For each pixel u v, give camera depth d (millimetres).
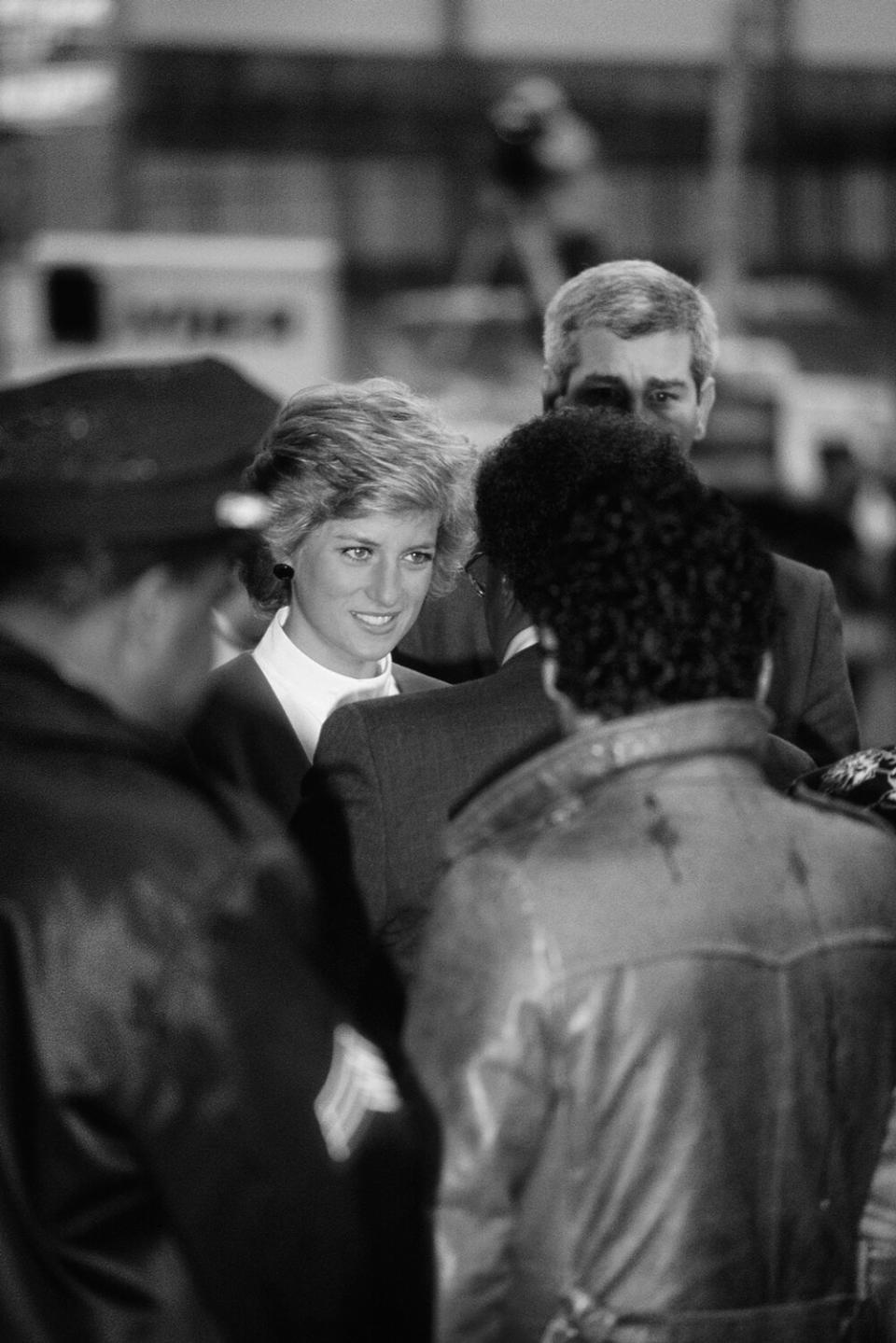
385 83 34375
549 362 4992
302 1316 2488
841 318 31281
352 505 3863
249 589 4262
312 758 4137
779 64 34906
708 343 4934
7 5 21578
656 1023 2625
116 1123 2455
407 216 35062
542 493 3270
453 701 3457
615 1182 2656
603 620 2734
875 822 2963
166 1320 2467
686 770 2756
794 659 4883
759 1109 2705
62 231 32188
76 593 2557
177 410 2621
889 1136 2963
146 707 2682
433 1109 2684
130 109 32406
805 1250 2775
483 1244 2662
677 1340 2650
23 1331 2473
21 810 2502
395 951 3426
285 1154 2436
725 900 2689
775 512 19094
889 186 36281
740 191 31750
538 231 26766
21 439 2551
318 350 21094
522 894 2664
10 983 2445
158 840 2488
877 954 2828
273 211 34562
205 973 2428
